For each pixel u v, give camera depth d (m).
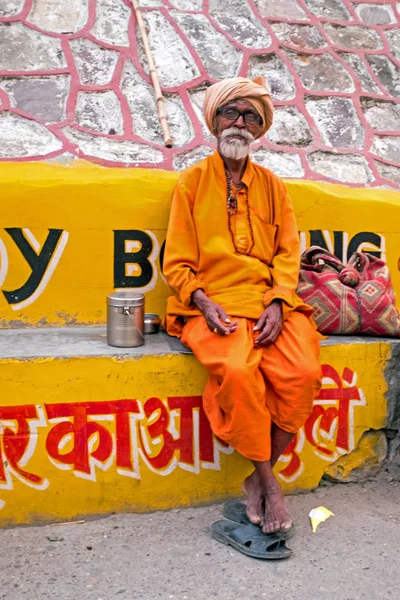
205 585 2.50
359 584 2.53
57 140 3.46
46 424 2.83
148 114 3.75
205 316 2.84
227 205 2.99
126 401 2.90
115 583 2.50
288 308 2.87
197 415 2.97
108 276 3.28
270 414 2.81
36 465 2.84
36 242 3.19
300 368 2.75
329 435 3.18
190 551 2.71
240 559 2.67
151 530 2.85
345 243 3.53
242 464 3.04
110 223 3.24
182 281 2.93
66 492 2.88
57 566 2.59
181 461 2.99
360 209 3.51
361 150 3.90
